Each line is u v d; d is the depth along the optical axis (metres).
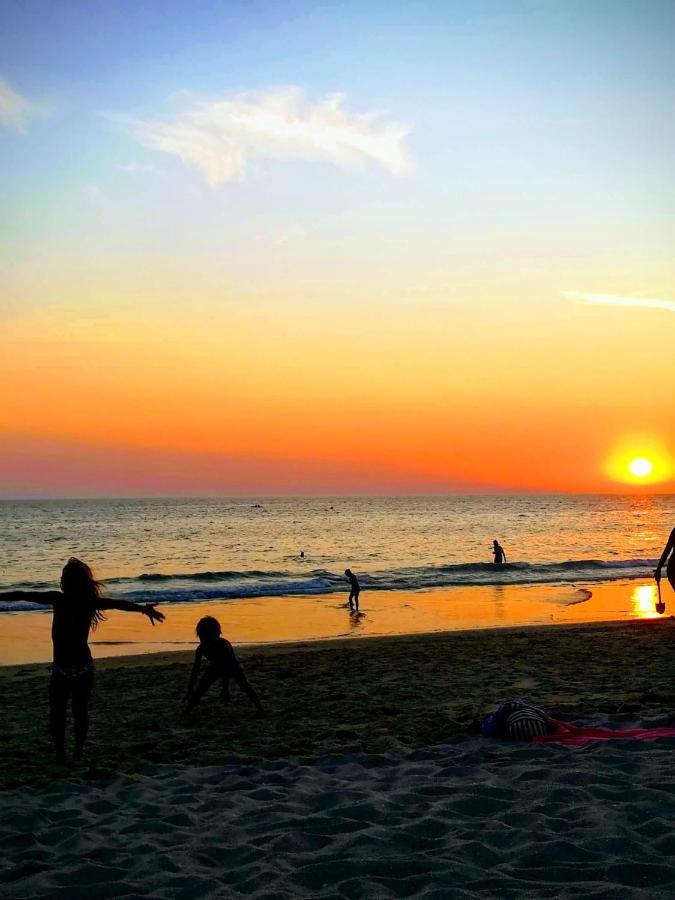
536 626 21.56
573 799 5.13
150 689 12.21
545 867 4.07
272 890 3.95
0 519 128.25
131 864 4.43
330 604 28.86
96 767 7.09
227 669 9.92
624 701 9.42
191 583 36.06
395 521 116.44
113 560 52.91
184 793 6.02
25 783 6.59
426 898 3.75
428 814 5.02
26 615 26.23
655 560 44.22
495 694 10.60
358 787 5.85
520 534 82.31
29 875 4.33
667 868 3.96
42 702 11.52
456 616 25.42
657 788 5.26
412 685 11.61
